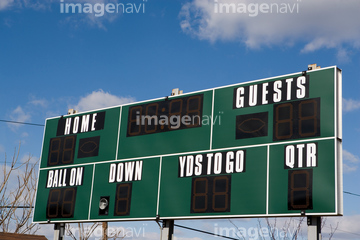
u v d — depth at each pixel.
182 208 22.86
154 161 24.28
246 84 22.75
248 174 21.61
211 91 23.61
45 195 27.34
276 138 21.33
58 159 27.52
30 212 33.94
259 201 21.03
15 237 29.17
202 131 23.31
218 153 22.62
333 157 19.84
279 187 20.72
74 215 25.95
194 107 23.84
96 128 26.67
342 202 19.62
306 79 21.30
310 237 19.92
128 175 24.84
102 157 25.95
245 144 22.03
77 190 26.27
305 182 20.17
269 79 22.23
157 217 23.36
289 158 20.80
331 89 20.61
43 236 31.12
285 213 20.33
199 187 22.64
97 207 25.33
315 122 20.61
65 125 27.92
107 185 25.34
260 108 22.09
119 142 25.64
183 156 23.52
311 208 19.81
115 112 26.31
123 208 24.47
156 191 23.77
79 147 26.95
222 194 21.97
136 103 25.73
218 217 21.84
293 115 21.19
